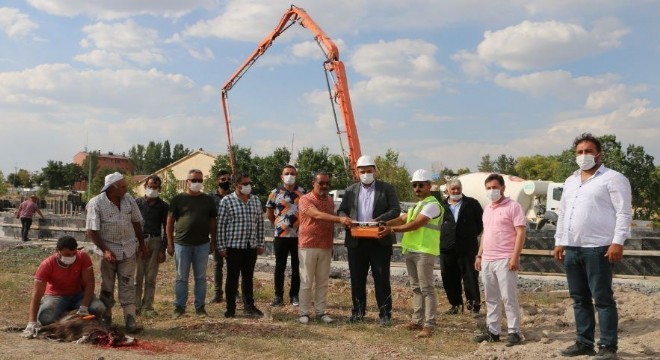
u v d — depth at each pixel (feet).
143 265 29.35
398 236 53.78
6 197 232.94
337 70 72.79
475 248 31.19
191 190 28.60
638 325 25.64
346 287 40.40
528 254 47.70
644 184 167.43
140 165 468.34
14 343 21.84
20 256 56.49
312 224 28.07
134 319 24.81
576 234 20.17
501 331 26.63
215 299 34.06
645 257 45.70
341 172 152.35
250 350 22.35
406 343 23.97
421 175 25.64
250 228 28.84
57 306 24.04
